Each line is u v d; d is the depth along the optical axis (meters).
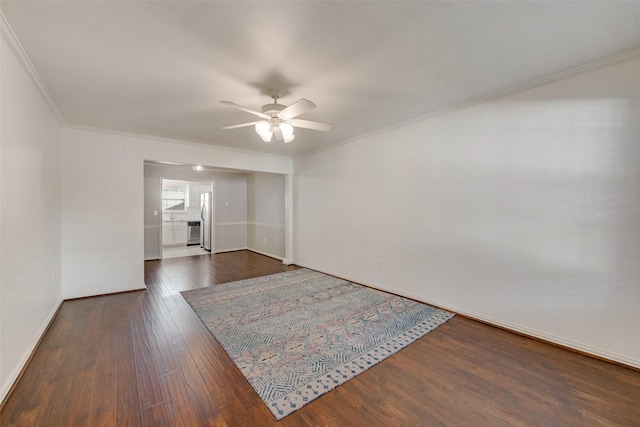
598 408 1.62
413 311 3.07
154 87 2.41
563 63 2.10
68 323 2.76
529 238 2.47
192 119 3.22
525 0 1.44
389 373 1.96
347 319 2.87
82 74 2.17
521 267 2.52
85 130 3.50
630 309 2.00
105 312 3.05
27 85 2.09
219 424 1.49
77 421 1.50
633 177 1.98
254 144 4.47
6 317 1.72
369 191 3.98
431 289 3.25
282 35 1.72
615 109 2.04
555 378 1.90
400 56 1.98
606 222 2.09
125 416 1.54
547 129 2.35
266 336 2.51
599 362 2.08
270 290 3.87
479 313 2.81
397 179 3.58
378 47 1.86
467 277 2.91
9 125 1.76
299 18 1.56
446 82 2.38
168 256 6.50
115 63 2.02
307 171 5.19
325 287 4.00
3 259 1.68
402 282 3.58
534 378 1.90
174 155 4.18
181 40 1.76
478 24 1.64
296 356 2.17
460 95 2.66
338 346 2.33
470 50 1.91
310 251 5.17
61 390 1.75
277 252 6.22
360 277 4.17
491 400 1.69
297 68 2.12
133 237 3.84
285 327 2.69
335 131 3.84
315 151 4.94
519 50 1.92
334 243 4.62
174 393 1.74
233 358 2.14
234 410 1.60
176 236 8.19
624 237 2.02
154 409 1.60
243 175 7.49
